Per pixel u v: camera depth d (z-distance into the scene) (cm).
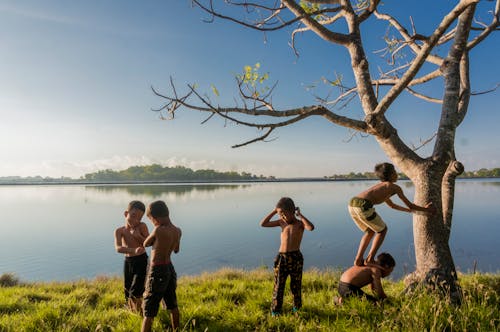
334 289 672
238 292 625
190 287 719
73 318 488
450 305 461
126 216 512
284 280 467
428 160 545
